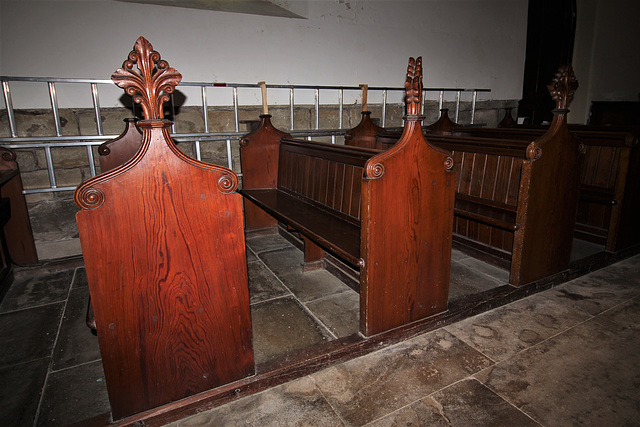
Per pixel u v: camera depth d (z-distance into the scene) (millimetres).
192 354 1599
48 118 3434
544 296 2576
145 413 1564
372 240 1870
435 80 5359
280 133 3621
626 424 1555
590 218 3539
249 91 4219
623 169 2891
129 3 3570
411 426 1562
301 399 1719
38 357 2061
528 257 2518
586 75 6410
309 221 2500
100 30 3510
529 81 6066
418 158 1902
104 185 1312
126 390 1509
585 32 6176
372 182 1793
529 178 2342
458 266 3092
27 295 2764
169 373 1573
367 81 4879
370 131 4055
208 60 3979
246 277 1630
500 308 2434
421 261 2078
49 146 3285
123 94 3668
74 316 2475
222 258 1558
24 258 3117
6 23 3193
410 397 1717
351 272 2727
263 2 3990
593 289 2660
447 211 2084
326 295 2643
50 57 3379
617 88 6770
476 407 1653
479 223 3215
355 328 2244
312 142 2980
